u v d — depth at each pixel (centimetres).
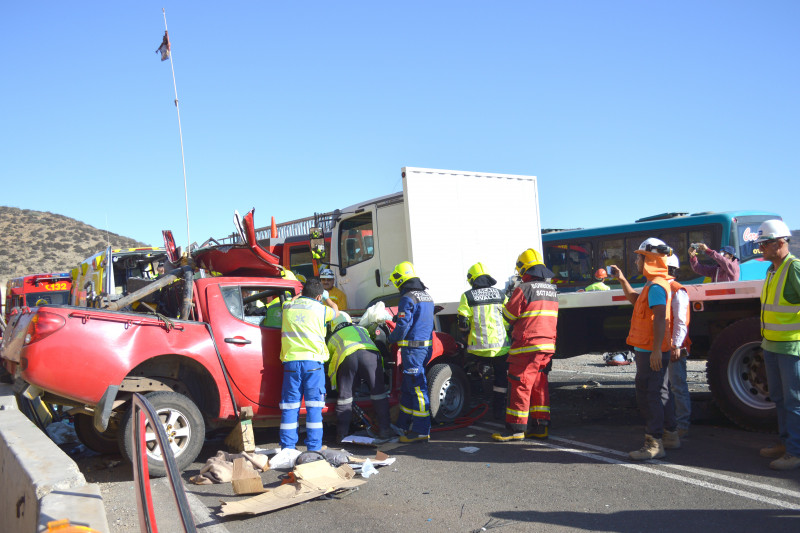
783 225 507
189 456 568
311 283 625
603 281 1491
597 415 766
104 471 596
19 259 6241
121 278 1200
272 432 745
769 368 518
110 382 538
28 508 358
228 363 609
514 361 642
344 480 510
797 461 495
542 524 414
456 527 418
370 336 746
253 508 452
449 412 739
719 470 507
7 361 603
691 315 700
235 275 730
